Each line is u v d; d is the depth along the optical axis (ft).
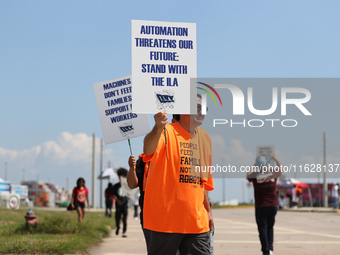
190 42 12.56
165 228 12.14
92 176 148.66
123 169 34.63
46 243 26.05
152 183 12.42
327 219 75.05
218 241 37.52
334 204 114.83
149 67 12.37
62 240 28.25
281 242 35.99
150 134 11.90
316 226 57.26
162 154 12.36
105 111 23.09
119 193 40.96
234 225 61.00
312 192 153.07
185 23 12.54
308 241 36.81
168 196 12.24
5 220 46.03
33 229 34.42
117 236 41.45
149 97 12.32
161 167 12.37
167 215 12.15
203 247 12.57
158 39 12.45
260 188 25.49
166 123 11.82
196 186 12.48
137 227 55.26
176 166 12.36
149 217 12.33
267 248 25.39
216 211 135.13
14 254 24.22
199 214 12.44
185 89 12.48
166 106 12.37
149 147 12.00
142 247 32.14
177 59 12.50
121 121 22.89
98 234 36.91
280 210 125.70
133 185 18.98
